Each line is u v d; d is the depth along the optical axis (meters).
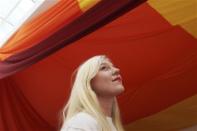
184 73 4.56
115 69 1.58
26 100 5.30
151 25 3.84
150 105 5.09
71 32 3.31
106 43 4.27
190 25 3.73
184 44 4.11
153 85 4.79
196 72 4.53
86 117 1.40
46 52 3.71
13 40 4.12
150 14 3.66
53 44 3.55
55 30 3.44
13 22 6.23
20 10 6.08
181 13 3.56
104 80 1.52
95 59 1.58
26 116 5.31
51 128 5.46
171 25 3.78
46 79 5.02
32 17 4.08
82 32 3.26
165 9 3.54
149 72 4.60
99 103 1.52
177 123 5.27
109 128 1.42
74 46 4.40
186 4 3.45
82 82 1.52
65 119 1.48
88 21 3.12
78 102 1.48
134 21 3.81
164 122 5.31
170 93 4.88
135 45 4.23
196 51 4.20
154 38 4.07
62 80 4.96
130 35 4.05
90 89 1.50
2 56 4.25
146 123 5.37
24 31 3.91
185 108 5.07
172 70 4.52
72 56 4.58
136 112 5.21
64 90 5.06
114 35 4.09
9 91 5.21
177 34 3.95
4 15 6.23
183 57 4.32
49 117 5.37
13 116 5.22
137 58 4.42
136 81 4.74
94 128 1.37
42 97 5.24
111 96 1.53
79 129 1.35
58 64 4.77
